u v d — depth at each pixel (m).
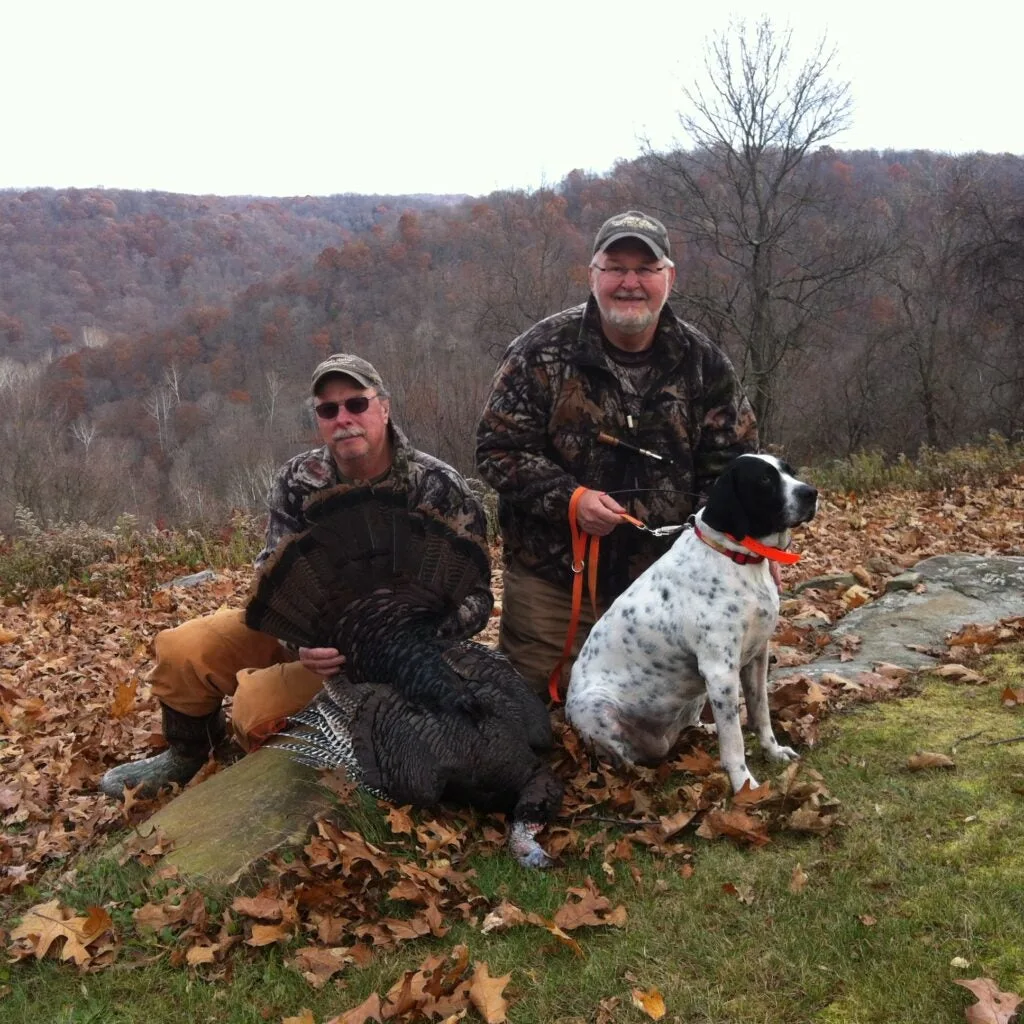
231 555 11.91
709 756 4.13
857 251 24.00
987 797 3.52
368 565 4.07
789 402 27.91
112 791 4.73
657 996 2.74
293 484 4.66
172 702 4.62
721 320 23.78
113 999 3.10
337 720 3.86
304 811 3.78
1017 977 2.61
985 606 5.74
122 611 9.68
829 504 12.63
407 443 4.67
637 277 4.39
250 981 3.11
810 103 28.06
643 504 4.69
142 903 3.51
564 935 3.02
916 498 12.58
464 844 3.71
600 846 3.60
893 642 5.29
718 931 3.01
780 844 3.45
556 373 4.67
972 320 26.22
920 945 2.79
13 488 22.67
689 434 4.77
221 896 3.44
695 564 3.89
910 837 3.34
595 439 4.68
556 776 3.93
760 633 3.90
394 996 2.86
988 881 3.03
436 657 3.84
